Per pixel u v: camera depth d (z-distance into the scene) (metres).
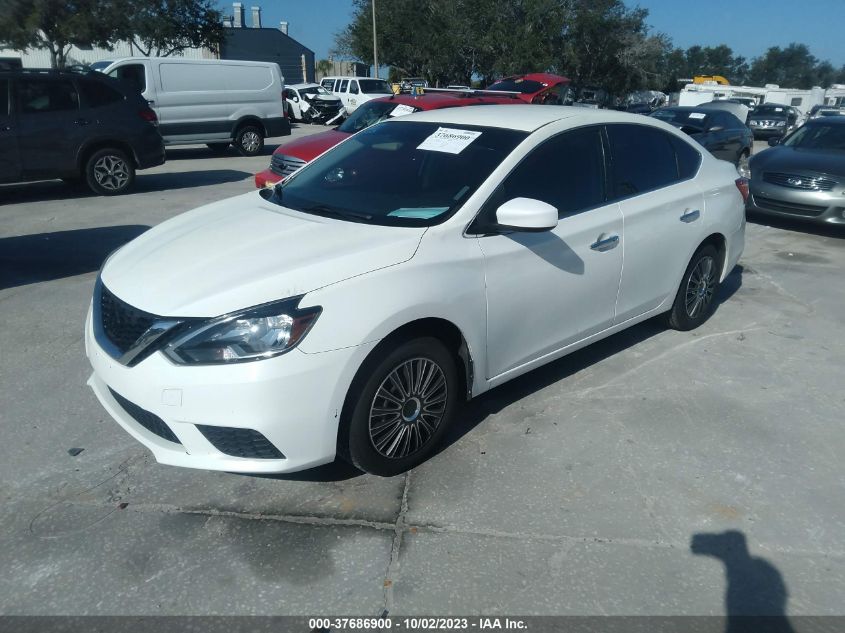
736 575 2.79
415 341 3.21
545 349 3.99
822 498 3.30
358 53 39.81
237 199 4.26
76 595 2.62
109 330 3.11
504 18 36.34
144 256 3.39
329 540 2.93
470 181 3.64
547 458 3.56
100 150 10.28
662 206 4.58
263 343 2.81
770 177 9.09
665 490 3.32
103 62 16.78
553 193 3.92
